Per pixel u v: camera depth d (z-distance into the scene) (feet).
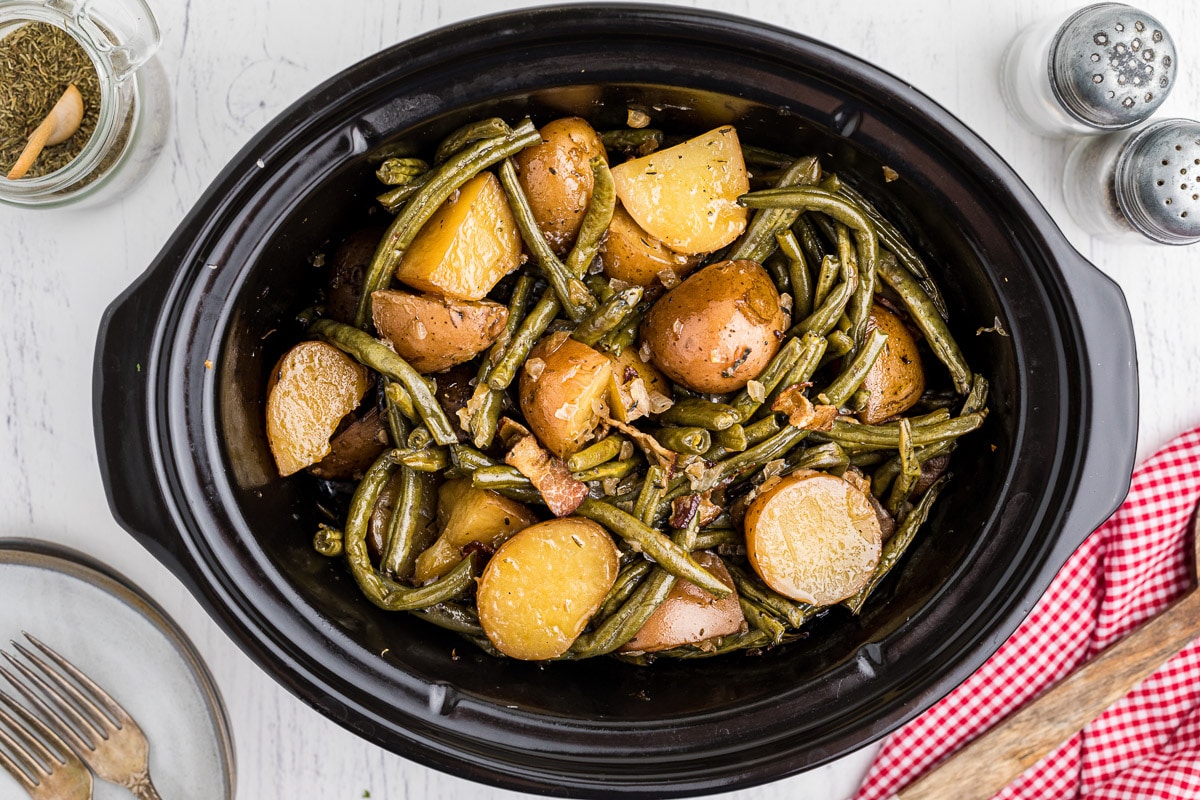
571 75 1.99
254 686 2.30
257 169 1.95
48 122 2.13
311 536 2.12
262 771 2.30
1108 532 2.35
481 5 2.24
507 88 1.99
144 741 2.22
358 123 1.98
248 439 2.04
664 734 2.01
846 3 2.28
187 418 1.96
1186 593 2.40
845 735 1.99
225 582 1.97
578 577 2.05
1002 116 2.32
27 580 2.21
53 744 2.21
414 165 2.05
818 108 2.00
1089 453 2.00
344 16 2.24
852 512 2.10
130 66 2.16
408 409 2.06
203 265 1.96
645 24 1.94
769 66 1.98
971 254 2.05
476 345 2.05
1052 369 2.03
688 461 2.08
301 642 1.98
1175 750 2.38
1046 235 1.99
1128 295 2.37
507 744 2.00
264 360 2.09
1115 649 2.35
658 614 2.09
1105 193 2.30
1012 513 2.04
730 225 2.09
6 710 2.22
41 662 2.20
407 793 2.31
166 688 2.22
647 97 2.04
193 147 2.25
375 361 2.05
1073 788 2.40
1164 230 2.25
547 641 2.06
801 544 2.09
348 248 2.10
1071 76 2.20
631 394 2.07
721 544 2.15
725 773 1.99
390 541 2.10
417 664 2.03
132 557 2.28
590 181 2.06
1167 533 2.35
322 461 2.13
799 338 2.08
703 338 2.03
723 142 2.08
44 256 2.27
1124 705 2.39
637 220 2.06
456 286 2.03
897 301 2.16
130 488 1.94
